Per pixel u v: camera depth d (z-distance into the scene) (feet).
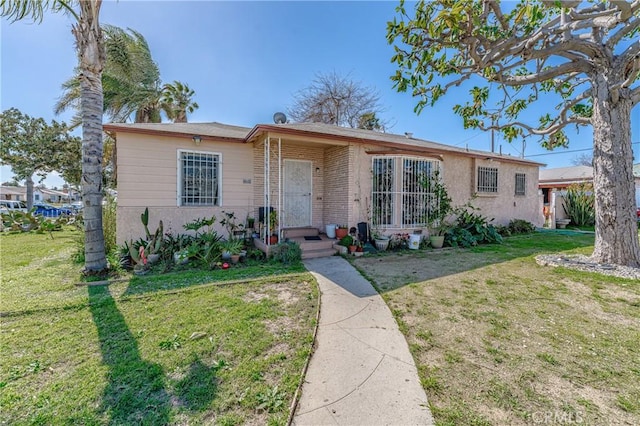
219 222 28.02
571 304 13.55
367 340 10.37
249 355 9.41
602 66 19.43
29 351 9.70
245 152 29.22
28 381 8.13
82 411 7.00
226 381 8.09
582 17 14.66
